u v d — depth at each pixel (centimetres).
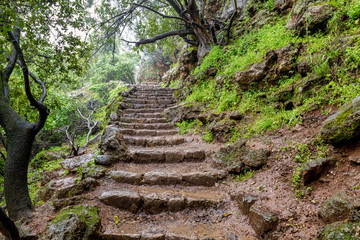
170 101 884
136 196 303
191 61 991
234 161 358
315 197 229
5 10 314
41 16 518
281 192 258
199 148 473
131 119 704
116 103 897
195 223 270
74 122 1295
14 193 307
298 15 461
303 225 205
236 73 509
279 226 212
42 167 727
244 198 265
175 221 278
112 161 425
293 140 320
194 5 845
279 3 634
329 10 392
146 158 449
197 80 755
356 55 294
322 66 338
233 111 495
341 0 383
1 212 186
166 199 301
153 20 879
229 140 450
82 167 467
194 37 993
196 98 674
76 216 232
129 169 416
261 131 395
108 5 905
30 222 266
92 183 339
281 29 520
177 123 656
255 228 230
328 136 246
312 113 332
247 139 404
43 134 1185
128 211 296
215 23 913
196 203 298
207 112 582
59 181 421
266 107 433
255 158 329
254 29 698
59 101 962
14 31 451
